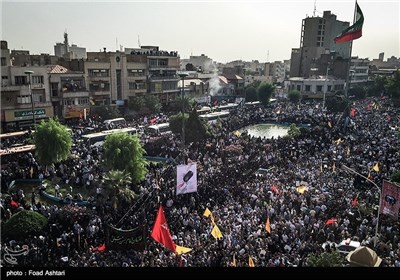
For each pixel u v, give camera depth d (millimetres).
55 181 32594
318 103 102000
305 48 145875
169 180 31938
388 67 187875
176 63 86938
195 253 19203
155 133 50281
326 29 149875
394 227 22453
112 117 63062
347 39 54188
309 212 24734
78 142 42938
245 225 22656
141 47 86938
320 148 43594
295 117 71312
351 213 24188
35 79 55875
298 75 149875
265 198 27516
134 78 75000
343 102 77438
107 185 25891
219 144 44688
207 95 98438
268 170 36000
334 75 127938
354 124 58250
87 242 20828
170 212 24531
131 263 17781
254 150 42688
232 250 19469
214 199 27250
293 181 32031
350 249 19281
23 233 20656
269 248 20047
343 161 37469
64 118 60219
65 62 67500
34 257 18266
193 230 22469
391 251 19078
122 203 26297
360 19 52188
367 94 119688
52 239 20750
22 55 65500
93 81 67188
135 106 69875
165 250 19812
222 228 22469
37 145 33625
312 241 21188
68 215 23281
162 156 42969
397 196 19938
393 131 52656
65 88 61094
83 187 31750
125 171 28938
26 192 31047
